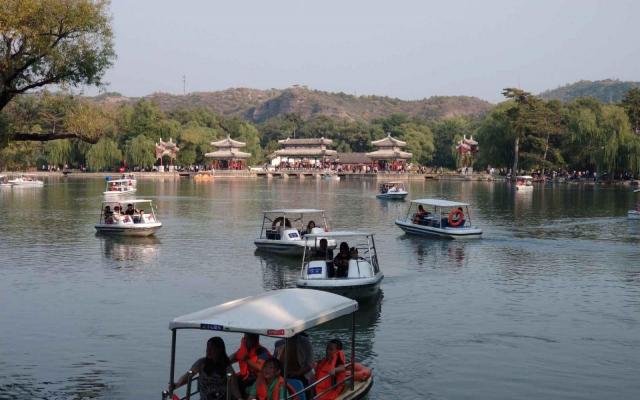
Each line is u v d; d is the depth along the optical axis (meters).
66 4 25.03
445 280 32.75
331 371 15.92
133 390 18.44
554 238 48.47
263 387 14.17
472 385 18.89
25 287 30.78
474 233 47.69
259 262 37.59
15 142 30.17
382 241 46.78
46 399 17.86
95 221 58.31
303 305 15.56
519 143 143.00
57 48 25.50
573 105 152.25
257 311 14.79
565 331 23.92
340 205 82.44
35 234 49.41
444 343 22.48
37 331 23.61
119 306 27.20
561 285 31.61
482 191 113.81
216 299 28.58
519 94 141.00
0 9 23.33
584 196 98.12
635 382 19.12
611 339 22.95
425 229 48.72
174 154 174.75
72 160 168.75
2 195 94.69
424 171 192.38
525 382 19.09
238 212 69.94
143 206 77.31
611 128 127.31
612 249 42.97
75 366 20.17
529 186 111.62
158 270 35.19
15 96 26.50
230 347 21.48
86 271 34.81
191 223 58.47
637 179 134.88
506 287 31.14
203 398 14.37
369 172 183.00
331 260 29.38
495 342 22.59
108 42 26.58
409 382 19.06
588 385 18.91
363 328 24.19
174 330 14.48
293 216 65.81
